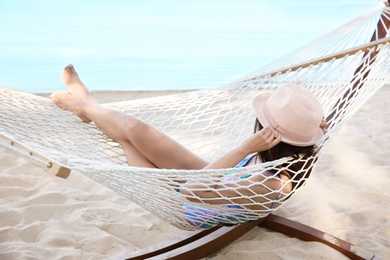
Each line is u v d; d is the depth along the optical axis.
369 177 3.27
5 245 2.44
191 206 2.20
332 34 3.05
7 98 2.82
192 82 5.96
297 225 2.58
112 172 1.91
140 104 3.03
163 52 7.30
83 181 3.15
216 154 2.93
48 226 2.62
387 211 2.87
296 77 2.87
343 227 2.71
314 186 3.16
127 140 2.49
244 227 2.48
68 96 2.74
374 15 3.05
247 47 7.72
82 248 2.48
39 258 2.36
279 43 7.97
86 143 2.55
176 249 2.37
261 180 2.21
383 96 5.02
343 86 2.78
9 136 1.82
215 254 2.42
